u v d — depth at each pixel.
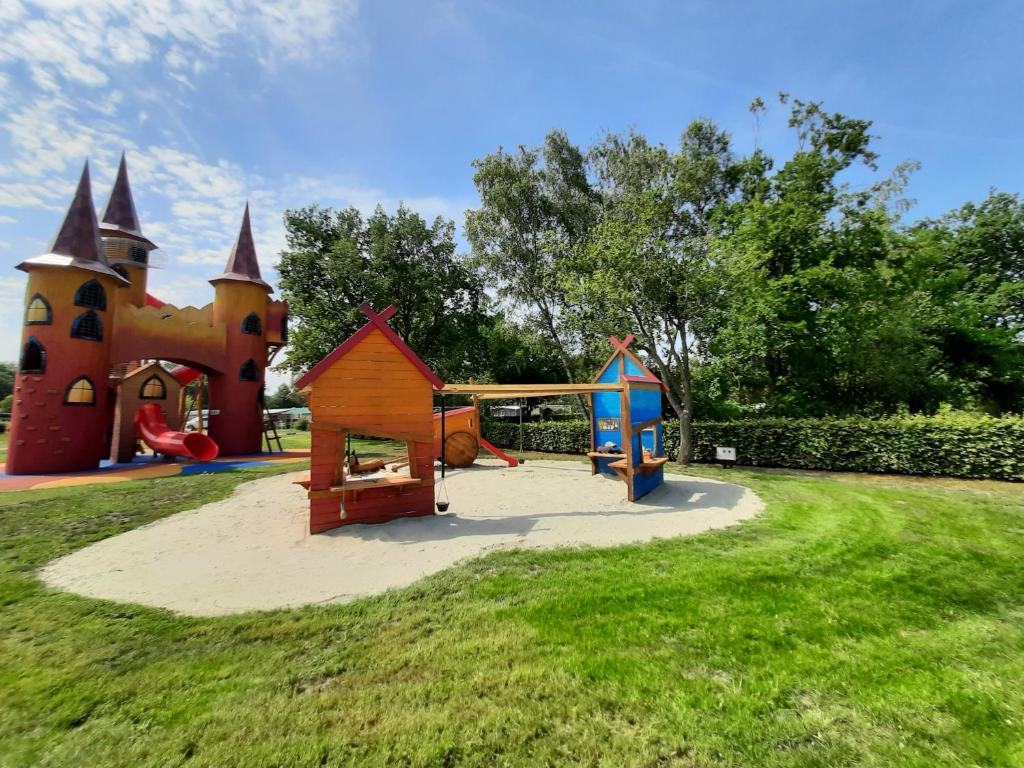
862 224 16.59
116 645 3.43
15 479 12.20
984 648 3.18
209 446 16.47
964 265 23.72
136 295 19.39
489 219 22.98
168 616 3.94
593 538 6.16
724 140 20.75
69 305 14.08
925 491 8.88
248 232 19.97
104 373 14.84
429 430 7.30
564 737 2.34
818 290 15.80
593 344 21.61
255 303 19.23
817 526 6.52
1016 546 5.52
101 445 14.62
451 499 8.89
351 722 2.50
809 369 17.42
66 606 4.17
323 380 6.66
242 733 2.43
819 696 2.65
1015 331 20.77
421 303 28.77
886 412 17.12
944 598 4.01
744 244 14.56
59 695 2.79
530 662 3.05
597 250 14.25
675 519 7.16
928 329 19.14
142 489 10.34
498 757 2.21
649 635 3.39
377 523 6.91
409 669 3.03
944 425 10.60
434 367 30.41
